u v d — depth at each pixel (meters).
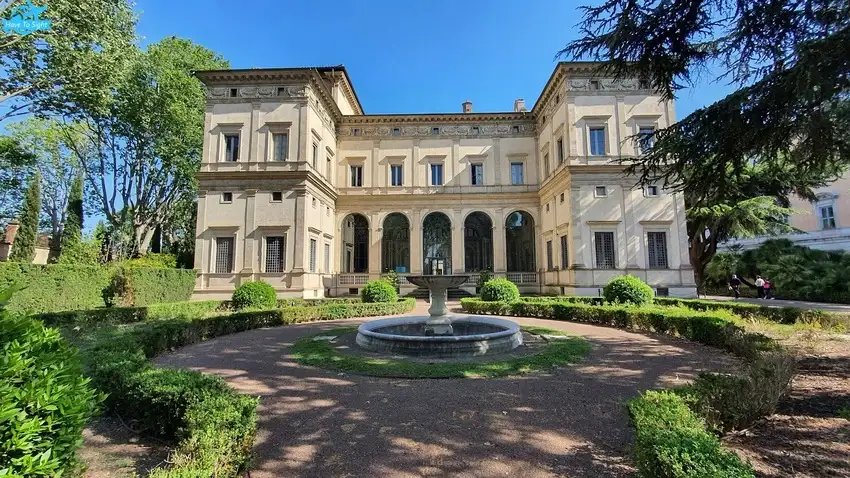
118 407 5.31
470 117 32.66
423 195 32.09
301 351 9.46
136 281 19.48
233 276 25.47
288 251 25.47
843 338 10.02
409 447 4.44
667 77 8.53
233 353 9.55
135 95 27.02
